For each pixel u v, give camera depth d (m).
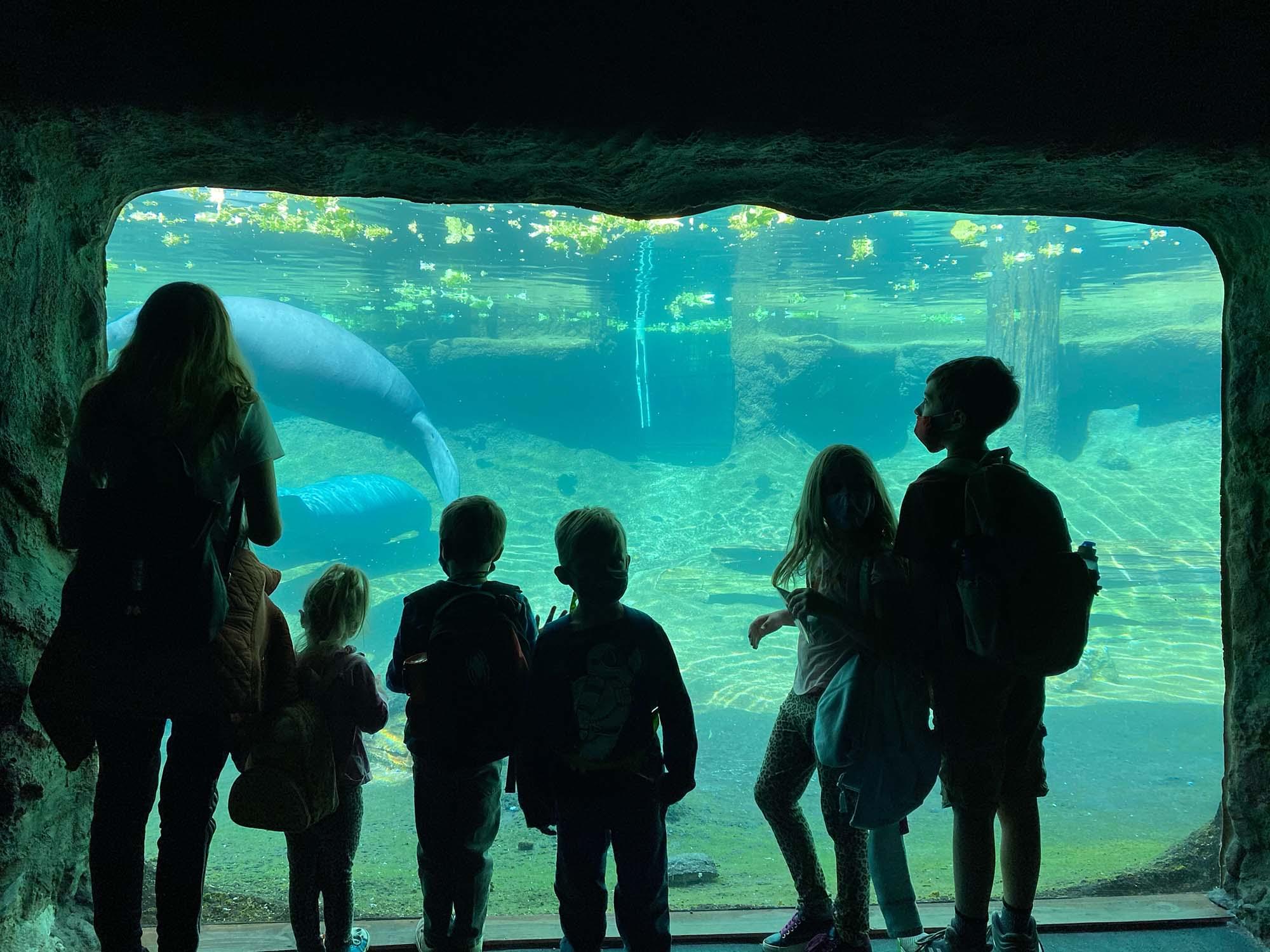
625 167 2.94
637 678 2.52
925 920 3.30
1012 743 2.74
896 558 2.69
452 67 2.63
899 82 2.72
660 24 2.68
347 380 18.83
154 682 2.21
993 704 2.66
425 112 2.63
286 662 2.60
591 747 2.50
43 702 2.22
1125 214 3.40
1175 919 3.28
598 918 2.59
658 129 2.71
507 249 22.69
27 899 2.77
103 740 2.30
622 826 2.54
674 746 2.59
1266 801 3.30
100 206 3.05
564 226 14.86
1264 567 3.31
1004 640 2.46
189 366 2.24
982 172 2.99
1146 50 2.73
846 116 2.73
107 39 2.48
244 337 17.41
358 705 2.87
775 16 2.69
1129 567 16.66
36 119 2.52
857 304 30.70
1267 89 2.75
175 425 2.22
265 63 2.55
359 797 2.93
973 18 2.72
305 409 19.42
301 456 30.50
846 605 2.67
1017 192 3.21
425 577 18.44
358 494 19.14
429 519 20.30
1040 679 2.74
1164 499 21.81
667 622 14.99
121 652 2.15
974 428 2.80
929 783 2.69
